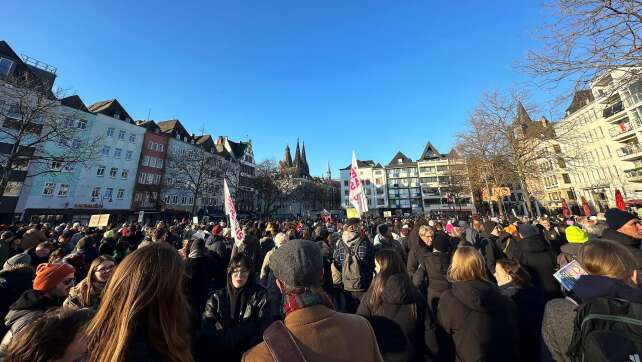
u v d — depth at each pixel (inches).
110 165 1528.1
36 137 1101.1
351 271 171.3
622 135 1261.1
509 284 119.6
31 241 285.3
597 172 1483.8
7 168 773.3
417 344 98.7
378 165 3117.6
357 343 51.4
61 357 52.6
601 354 52.9
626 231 144.0
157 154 1775.3
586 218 354.3
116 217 1509.6
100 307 51.8
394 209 2913.4
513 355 87.5
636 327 54.7
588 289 68.2
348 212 322.0
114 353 46.0
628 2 214.7
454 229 315.3
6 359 54.0
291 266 56.5
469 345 87.4
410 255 206.4
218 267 225.1
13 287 138.7
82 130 1417.3
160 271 52.1
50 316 58.2
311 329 49.8
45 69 1302.9
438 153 2947.8
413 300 102.0
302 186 2632.9
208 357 98.8
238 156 2672.2
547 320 80.8
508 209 2186.3
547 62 259.1
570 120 754.2
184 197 1886.1
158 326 49.6
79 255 195.5
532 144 829.2
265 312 106.5
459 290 95.0
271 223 413.7
